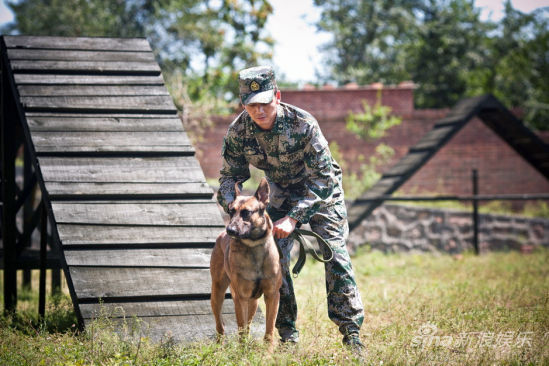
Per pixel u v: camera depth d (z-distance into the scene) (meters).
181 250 5.96
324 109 19.33
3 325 6.12
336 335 5.61
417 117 19.75
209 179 18.03
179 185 6.50
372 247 15.19
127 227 5.98
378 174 18.67
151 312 5.40
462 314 6.41
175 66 20.84
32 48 7.83
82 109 7.07
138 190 6.32
